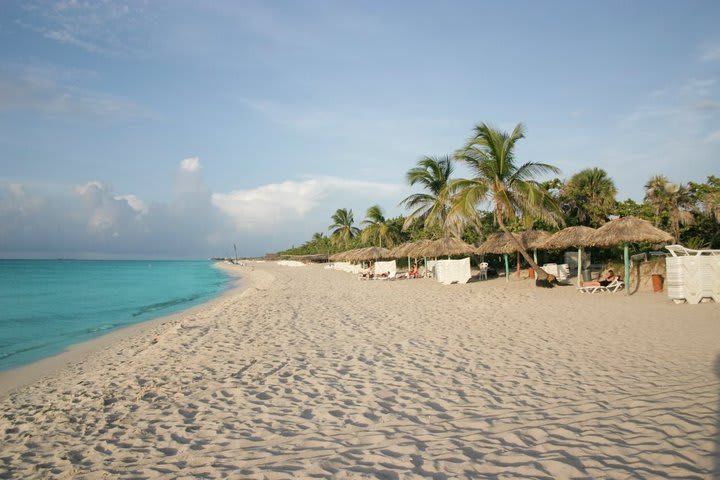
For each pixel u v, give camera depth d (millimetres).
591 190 25250
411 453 3824
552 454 3643
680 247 11992
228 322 12508
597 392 5164
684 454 3502
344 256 38656
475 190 17953
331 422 4730
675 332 8383
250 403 5512
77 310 19594
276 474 3582
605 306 12164
